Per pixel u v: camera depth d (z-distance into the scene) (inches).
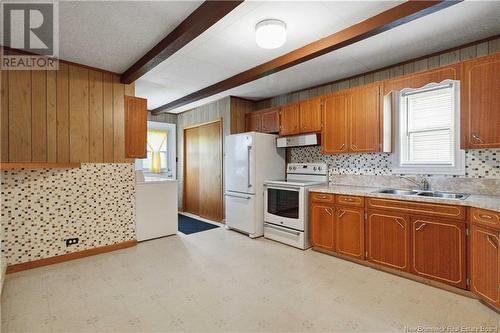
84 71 125.4
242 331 70.5
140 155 143.7
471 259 84.3
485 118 89.4
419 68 118.3
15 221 107.7
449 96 110.4
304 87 163.8
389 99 121.1
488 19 87.4
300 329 71.3
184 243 145.4
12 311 79.0
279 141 164.1
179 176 239.9
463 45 105.2
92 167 127.4
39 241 113.0
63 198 119.2
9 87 106.9
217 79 147.8
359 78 140.3
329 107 137.3
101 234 130.2
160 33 96.0
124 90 138.1
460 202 86.1
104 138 131.4
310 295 88.9
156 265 114.7
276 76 142.7
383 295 88.7
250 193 156.8
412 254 97.5
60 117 118.7
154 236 153.3
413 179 118.6
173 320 75.3
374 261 108.5
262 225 159.2
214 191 202.5
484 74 89.6
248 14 84.5
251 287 94.6
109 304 83.4
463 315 76.9
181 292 91.0
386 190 119.6
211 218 205.6
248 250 133.7
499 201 82.8
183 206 237.5
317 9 81.8
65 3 77.5
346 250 117.6
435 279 92.1
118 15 84.4
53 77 117.0
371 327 71.9
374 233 108.3
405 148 122.8
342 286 95.0
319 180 152.7
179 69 132.8
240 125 191.9
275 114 168.6
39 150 113.5
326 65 127.3
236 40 102.3
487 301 78.7
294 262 117.6
